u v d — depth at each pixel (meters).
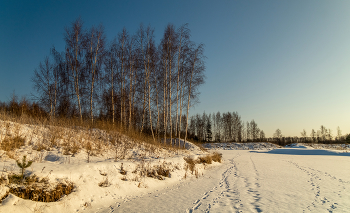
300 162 18.67
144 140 14.90
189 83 19.17
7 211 3.64
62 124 10.90
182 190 7.23
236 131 73.19
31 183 4.46
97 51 16.55
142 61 17.77
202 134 72.88
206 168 13.21
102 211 4.85
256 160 20.94
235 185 8.16
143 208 5.11
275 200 5.85
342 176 10.37
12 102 12.52
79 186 5.32
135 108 21.67
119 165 7.26
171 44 18.16
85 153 8.27
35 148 7.15
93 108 17.28
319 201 5.73
